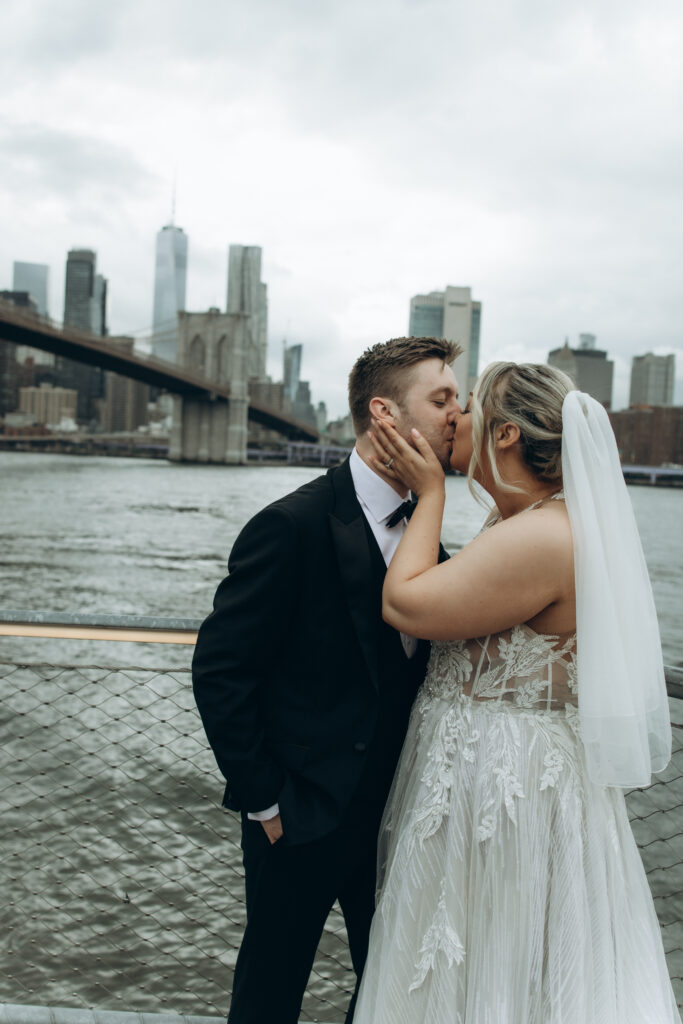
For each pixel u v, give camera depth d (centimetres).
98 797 417
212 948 303
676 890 315
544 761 124
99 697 566
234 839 389
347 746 135
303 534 134
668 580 2278
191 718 534
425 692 141
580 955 120
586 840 125
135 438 15100
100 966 290
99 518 3300
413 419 135
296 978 140
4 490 4709
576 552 121
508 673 127
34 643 812
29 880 343
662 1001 125
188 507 4128
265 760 132
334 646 135
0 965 287
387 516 141
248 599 131
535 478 134
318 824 132
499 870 122
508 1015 120
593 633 119
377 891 144
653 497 8900
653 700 131
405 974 128
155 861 365
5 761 454
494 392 133
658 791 350
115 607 1412
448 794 129
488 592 121
